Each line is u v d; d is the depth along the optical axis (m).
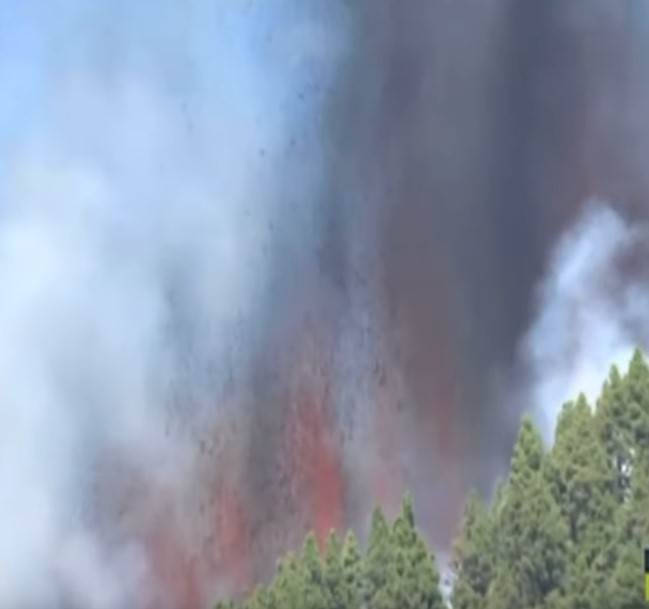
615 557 93.38
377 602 95.56
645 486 95.31
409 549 95.88
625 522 94.12
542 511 94.69
